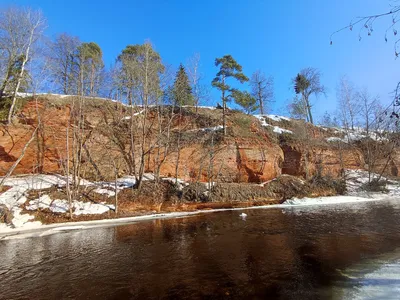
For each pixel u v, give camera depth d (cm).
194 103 2914
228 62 2767
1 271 810
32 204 1688
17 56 2203
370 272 694
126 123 2633
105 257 925
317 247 949
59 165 2250
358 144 3609
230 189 2373
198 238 1156
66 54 2473
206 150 2648
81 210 1759
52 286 684
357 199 2544
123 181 2209
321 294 575
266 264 786
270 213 1842
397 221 1398
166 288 642
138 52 2520
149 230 1370
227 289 621
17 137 2125
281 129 3519
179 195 2152
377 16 289
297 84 4444
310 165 3080
